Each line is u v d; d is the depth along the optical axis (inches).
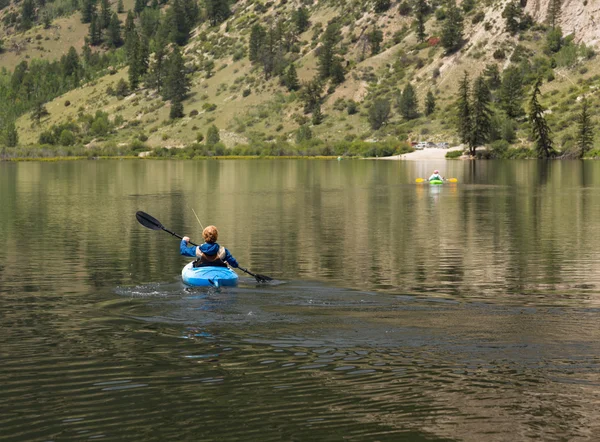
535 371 422.0
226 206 1545.3
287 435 345.1
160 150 6727.4
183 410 372.5
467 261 836.6
